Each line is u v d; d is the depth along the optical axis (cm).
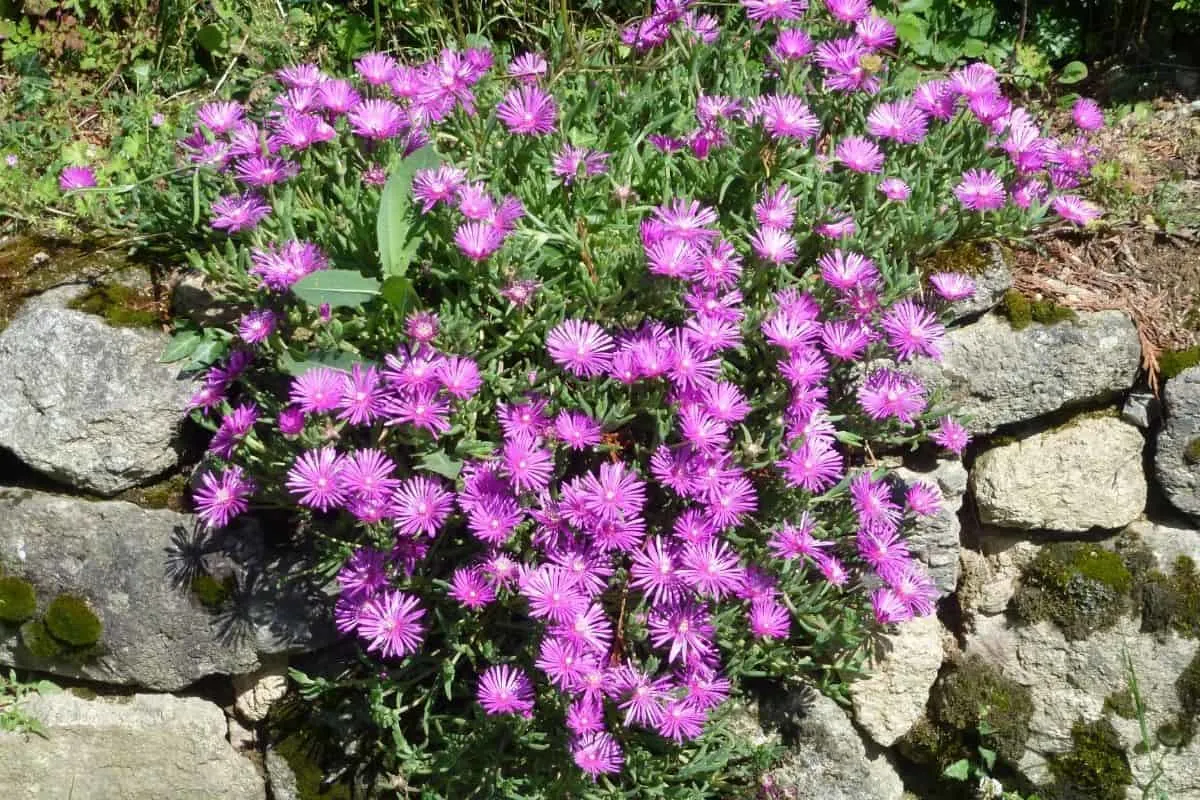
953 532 67
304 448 55
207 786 66
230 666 64
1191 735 67
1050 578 67
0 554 64
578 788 57
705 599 56
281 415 54
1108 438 66
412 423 54
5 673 66
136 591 63
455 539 58
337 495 52
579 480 53
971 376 65
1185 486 65
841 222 60
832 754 67
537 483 52
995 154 67
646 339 55
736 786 65
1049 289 67
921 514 62
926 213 63
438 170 57
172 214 66
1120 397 66
